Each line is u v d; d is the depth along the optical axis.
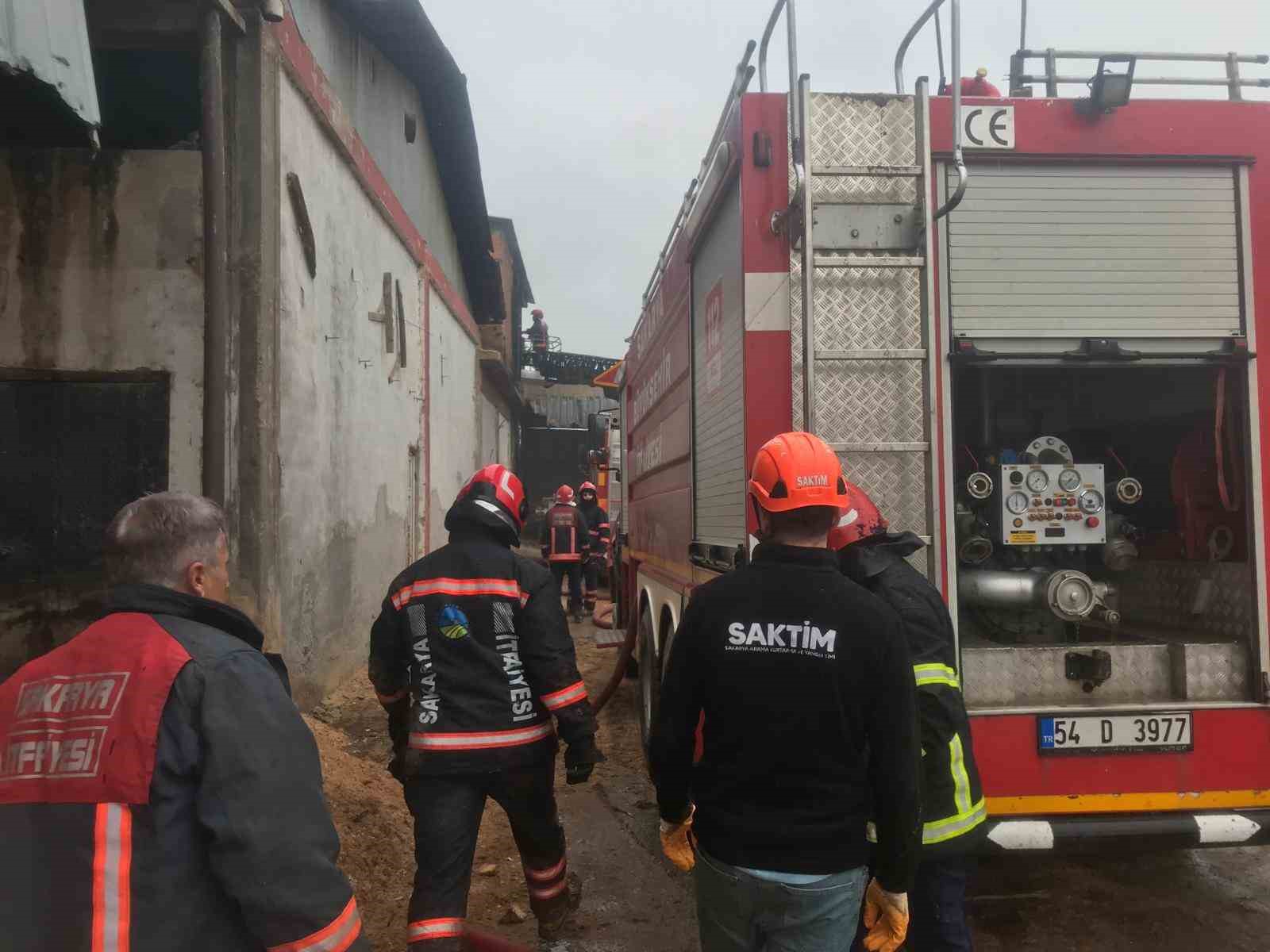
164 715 1.39
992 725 3.08
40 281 4.56
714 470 3.96
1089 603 3.41
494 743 2.71
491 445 19.55
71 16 2.94
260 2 4.57
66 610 4.50
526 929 3.47
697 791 1.92
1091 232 3.26
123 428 4.59
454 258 14.16
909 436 3.14
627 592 8.06
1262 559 3.24
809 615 1.81
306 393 5.66
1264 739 3.13
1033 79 3.35
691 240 4.41
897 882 1.81
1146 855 4.03
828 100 3.15
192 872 1.37
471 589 2.79
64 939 1.32
